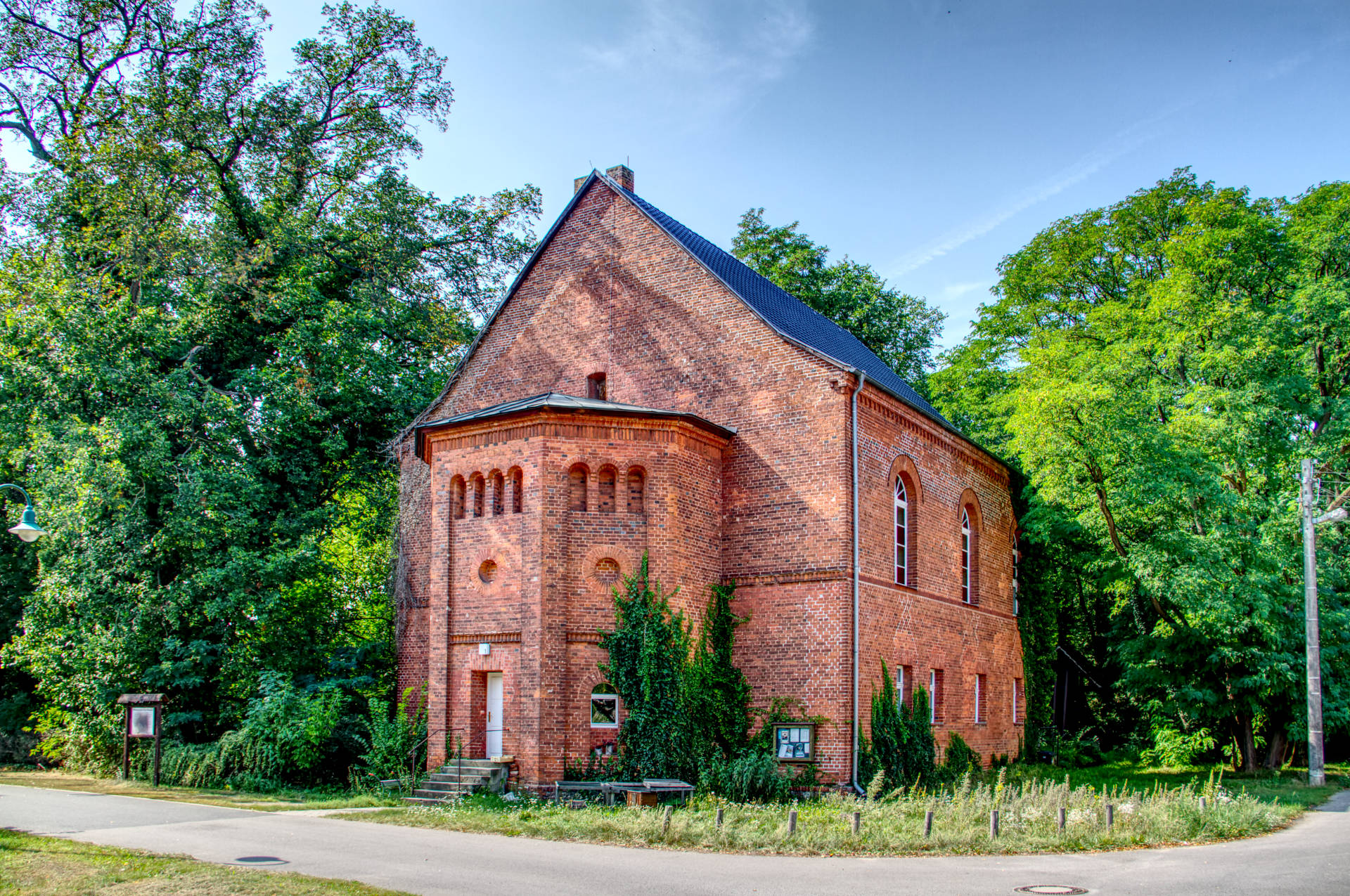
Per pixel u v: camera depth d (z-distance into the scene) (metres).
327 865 14.30
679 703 22.59
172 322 31.38
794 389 24.97
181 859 14.52
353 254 34.62
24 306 30.62
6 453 31.53
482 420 23.92
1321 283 32.22
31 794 23.14
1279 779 28.97
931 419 28.56
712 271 26.59
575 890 12.55
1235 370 31.17
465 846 16.06
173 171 31.86
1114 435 28.12
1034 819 17.72
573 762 22.06
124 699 25.91
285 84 34.25
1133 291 38.91
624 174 31.03
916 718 26.14
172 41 33.88
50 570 28.81
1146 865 14.63
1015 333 44.56
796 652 23.89
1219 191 37.53
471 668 23.45
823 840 16.25
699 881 13.20
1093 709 40.56
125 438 26.56
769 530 24.73
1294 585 30.98
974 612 30.94
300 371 31.67
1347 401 32.50
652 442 23.70
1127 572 31.23
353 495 35.34
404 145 36.34
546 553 22.64
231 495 28.00
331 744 26.33
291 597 29.95
